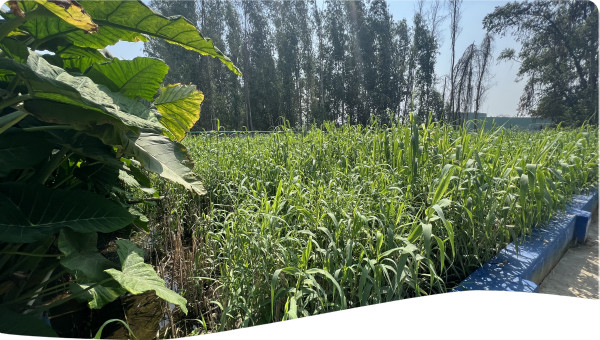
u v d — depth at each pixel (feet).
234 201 7.95
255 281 5.01
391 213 5.84
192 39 5.57
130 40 5.93
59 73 3.93
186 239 9.11
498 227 7.02
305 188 7.19
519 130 9.97
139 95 6.50
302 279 4.89
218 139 14.40
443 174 6.07
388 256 5.40
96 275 4.10
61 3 3.34
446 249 6.72
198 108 7.86
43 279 4.89
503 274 5.91
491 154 7.78
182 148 5.93
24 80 3.27
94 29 3.84
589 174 10.36
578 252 8.22
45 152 4.46
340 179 8.20
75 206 4.29
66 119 3.79
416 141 7.76
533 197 7.31
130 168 7.10
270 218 5.23
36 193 4.16
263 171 9.86
